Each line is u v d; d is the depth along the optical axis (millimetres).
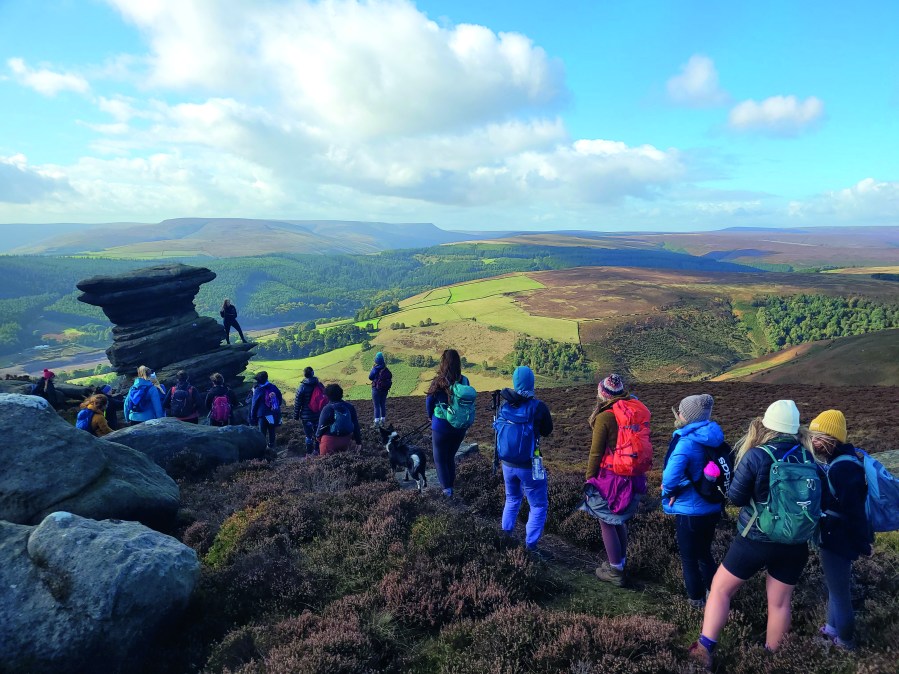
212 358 30922
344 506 7188
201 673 4129
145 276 29406
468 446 14711
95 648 3979
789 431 3686
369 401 52562
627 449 5062
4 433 6188
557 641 3928
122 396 22938
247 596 5238
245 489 8734
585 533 6641
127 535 4902
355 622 4461
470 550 5633
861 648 3666
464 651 4090
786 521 3498
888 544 6145
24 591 4117
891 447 23891
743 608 4582
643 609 4855
